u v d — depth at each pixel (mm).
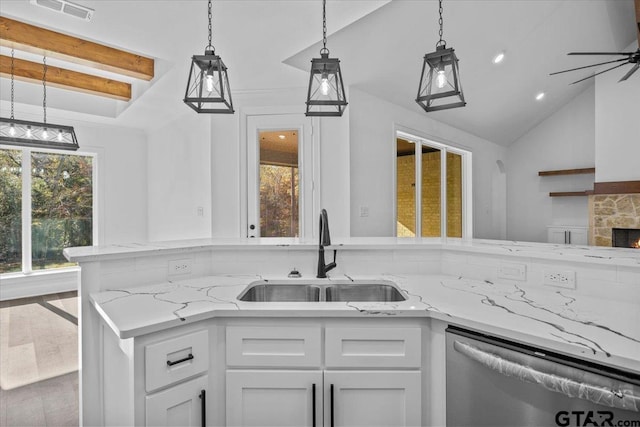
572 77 4902
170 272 1637
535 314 1109
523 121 5930
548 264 1412
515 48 3723
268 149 3729
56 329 3205
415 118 4266
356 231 3541
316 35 2502
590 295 1310
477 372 1058
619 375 816
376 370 1167
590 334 937
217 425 1189
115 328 1028
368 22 2721
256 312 1172
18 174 4434
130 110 4203
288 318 1184
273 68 3098
